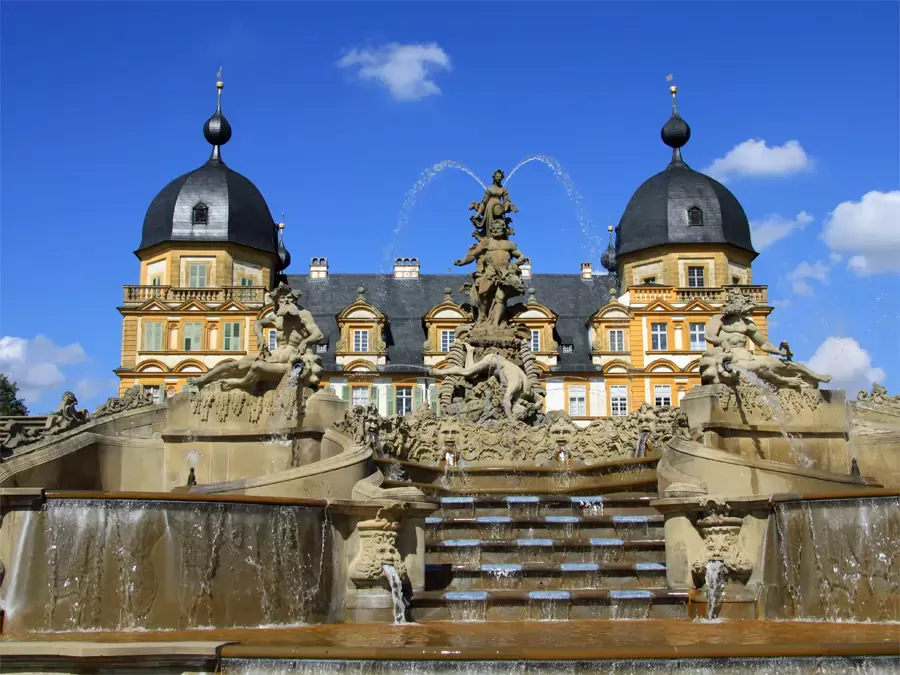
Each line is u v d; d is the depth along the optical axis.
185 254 80.50
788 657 10.13
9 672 9.76
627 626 13.02
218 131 86.44
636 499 17.64
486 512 17.91
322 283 85.56
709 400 20.34
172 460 20.06
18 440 19.78
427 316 78.69
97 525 12.94
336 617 13.84
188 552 13.02
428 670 10.00
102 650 9.80
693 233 82.94
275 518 13.59
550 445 23.58
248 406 19.95
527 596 14.02
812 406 21.36
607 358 79.50
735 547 14.42
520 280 27.58
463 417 24.38
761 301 81.19
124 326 76.62
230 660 10.02
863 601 13.66
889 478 21.03
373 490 14.64
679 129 88.44
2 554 12.83
